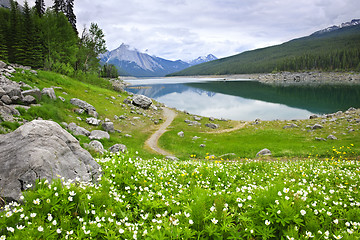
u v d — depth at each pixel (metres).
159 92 140.62
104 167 7.33
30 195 4.07
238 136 39.56
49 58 66.31
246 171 10.84
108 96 62.03
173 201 5.16
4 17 82.62
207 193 5.05
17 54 67.50
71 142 7.25
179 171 9.17
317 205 4.83
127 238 3.55
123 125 42.53
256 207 4.31
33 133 6.37
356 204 5.30
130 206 5.00
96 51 79.81
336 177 8.78
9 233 3.36
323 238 3.66
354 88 122.25
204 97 113.19
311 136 35.56
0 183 4.99
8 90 25.80
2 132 16.64
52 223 3.50
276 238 3.77
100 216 4.09
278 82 191.75
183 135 39.72
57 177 5.32
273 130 43.06
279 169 11.08
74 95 48.62
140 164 8.78
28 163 5.34
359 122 41.03
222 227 3.77
